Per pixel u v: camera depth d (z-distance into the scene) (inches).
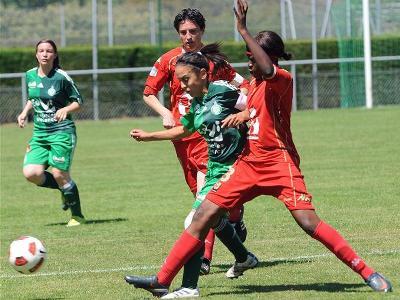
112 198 1531.7
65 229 1240.2
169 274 751.7
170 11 3646.7
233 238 831.1
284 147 741.9
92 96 3403.1
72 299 786.2
